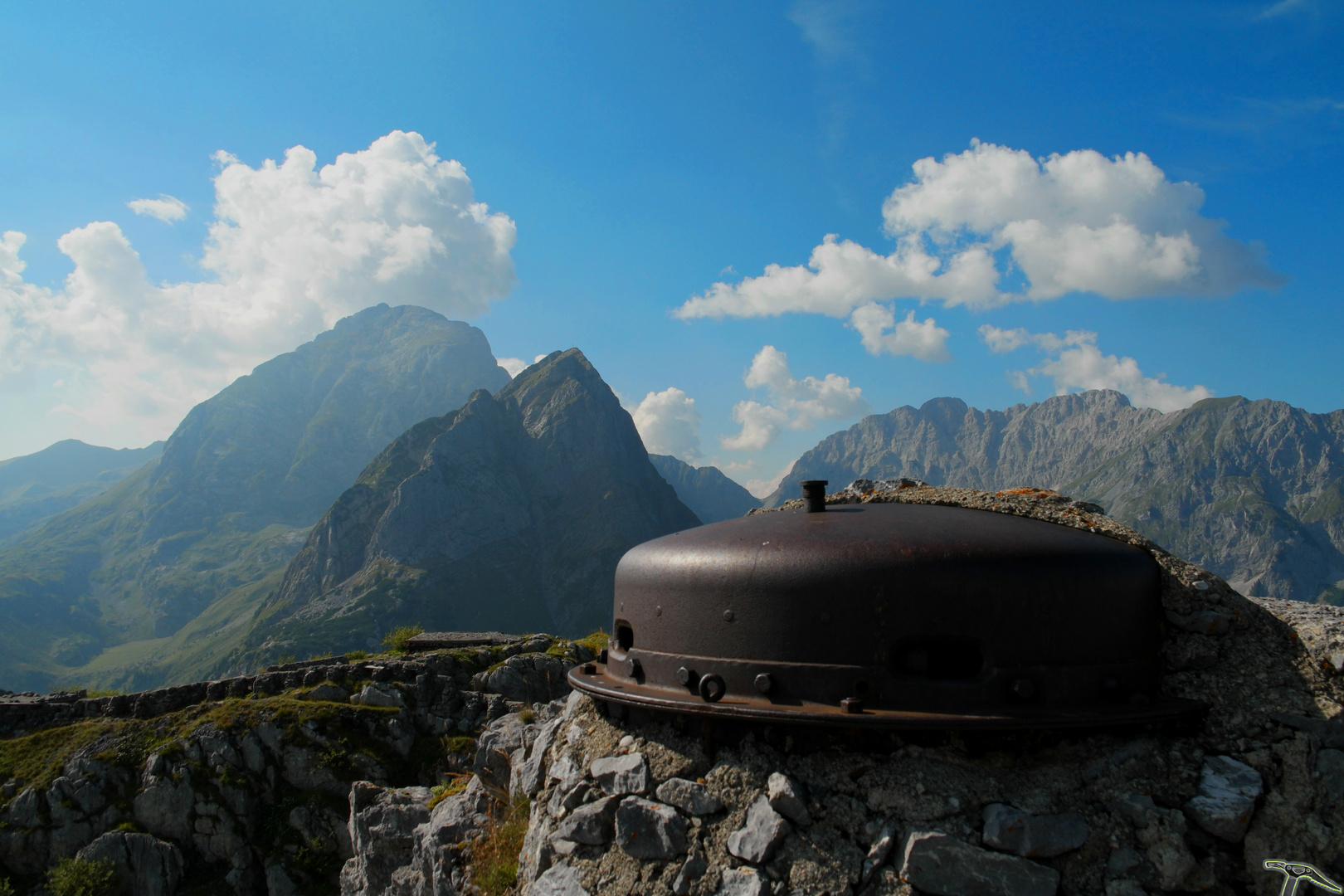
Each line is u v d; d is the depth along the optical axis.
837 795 3.87
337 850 14.72
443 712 16.48
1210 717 3.94
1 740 16.58
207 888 14.34
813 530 4.25
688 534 4.81
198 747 15.57
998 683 3.76
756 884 3.74
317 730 15.77
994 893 3.48
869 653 3.86
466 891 5.59
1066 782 3.72
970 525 4.19
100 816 14.98
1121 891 3.47
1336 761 3.62
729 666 4.13
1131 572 4.07
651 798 4.29
